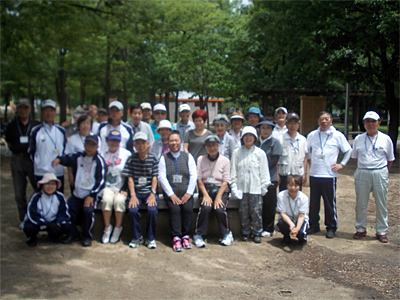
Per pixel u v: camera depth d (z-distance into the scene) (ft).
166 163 17.88
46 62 52.44
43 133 18.63
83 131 19.12
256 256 16.34
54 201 17.29
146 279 13.97
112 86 81.76
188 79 80.74
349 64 43.60
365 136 18.33
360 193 18.31
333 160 18.74
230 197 18.85
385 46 38.68
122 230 18.74
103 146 19.39
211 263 15.55
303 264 15.47
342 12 39.34
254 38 66.33
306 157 20.17
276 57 58.85
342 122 125.70
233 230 19.19
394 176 31.71
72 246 17.21
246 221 18.21
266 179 17.94
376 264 15.28
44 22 31.65
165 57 78.95
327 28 38.75
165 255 16.34
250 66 70.08
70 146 18.99
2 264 14.90
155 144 19.97
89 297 12.48
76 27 36.19
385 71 41.45
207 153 19.12
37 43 34.06
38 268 14.69
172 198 17.49
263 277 14.25
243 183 18.07
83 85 83.61
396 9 35.04
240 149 18.42
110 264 15.28
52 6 31.45
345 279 14.01
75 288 13.11
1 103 122.42
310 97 51.65
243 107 110.32
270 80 63.67
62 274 14.23
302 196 17.30
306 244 17.74
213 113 143.13
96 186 17.63
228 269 14.97
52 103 18.63
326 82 66.74
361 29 37.73
